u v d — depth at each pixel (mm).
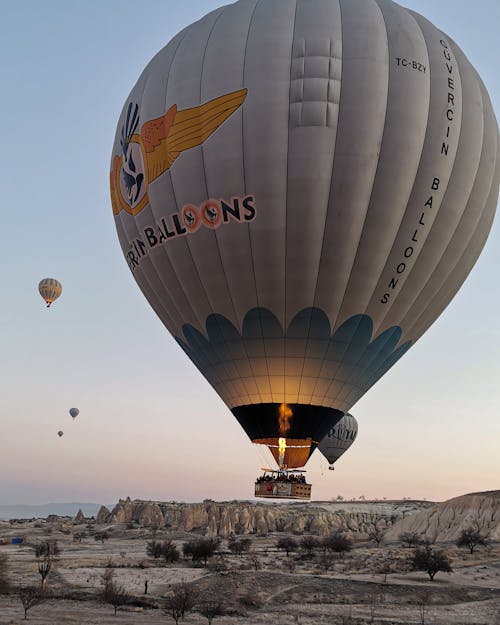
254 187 32188
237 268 33281
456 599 48219
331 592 48094
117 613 38938
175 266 35094
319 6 33906
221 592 46469
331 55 32406
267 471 36094
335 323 33906
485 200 35750
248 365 35000
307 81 32031
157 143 34719
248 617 39344
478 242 36500
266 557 77875
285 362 34438
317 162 31734
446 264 35156
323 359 34406
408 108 32500
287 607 43406
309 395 34938
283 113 31984
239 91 32625
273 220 32250
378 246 32812
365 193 32062
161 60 36125
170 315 37312
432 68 33812
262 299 33562
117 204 38125
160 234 35156
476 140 34562
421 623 39094
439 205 33500
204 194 33219
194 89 33781
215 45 33938
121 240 38594
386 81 32500
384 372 37344
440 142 33062
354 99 32031
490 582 55438
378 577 56844
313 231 32219
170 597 42594
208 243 33562
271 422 35281
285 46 32781
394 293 34156
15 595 44594
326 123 31797
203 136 33125
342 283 33094
